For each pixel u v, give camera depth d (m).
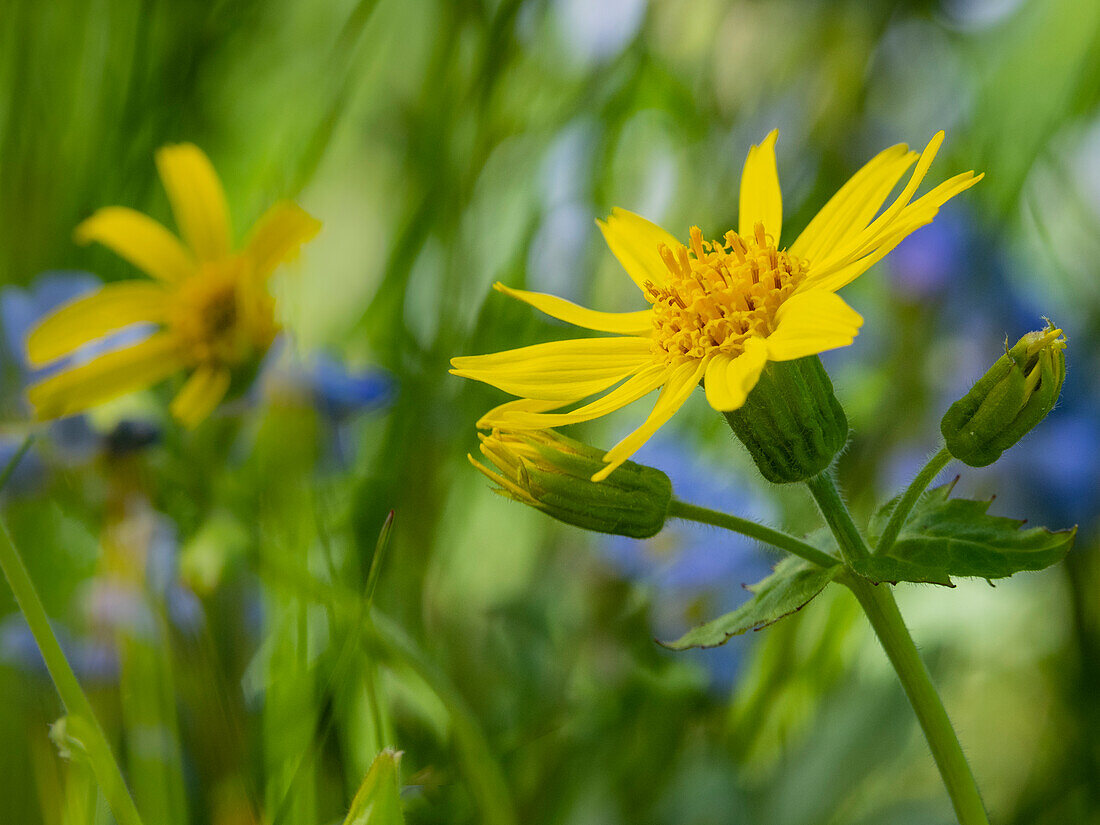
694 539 0.40
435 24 0.40
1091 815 0.38
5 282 0.37
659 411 0.29
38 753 0.30
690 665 0.39
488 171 0.40
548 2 0.40
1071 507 0.42
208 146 0.40
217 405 0.35
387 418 0.37
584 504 0.30
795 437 0.29
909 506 0.29
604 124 0.42
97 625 0.31
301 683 0.29
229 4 0.40
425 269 0.40
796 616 0.38
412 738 0.34
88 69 0.38
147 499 0.34
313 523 0.32
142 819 0.29
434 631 0.37
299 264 0.35
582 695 0.38
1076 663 0.40
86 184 0.38
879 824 0.37
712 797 0.37
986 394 0.29
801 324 0.29
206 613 0.31
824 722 0.38
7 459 0.34
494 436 0.30
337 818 0.31
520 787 0.37
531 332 0.40
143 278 0.39
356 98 0.42
